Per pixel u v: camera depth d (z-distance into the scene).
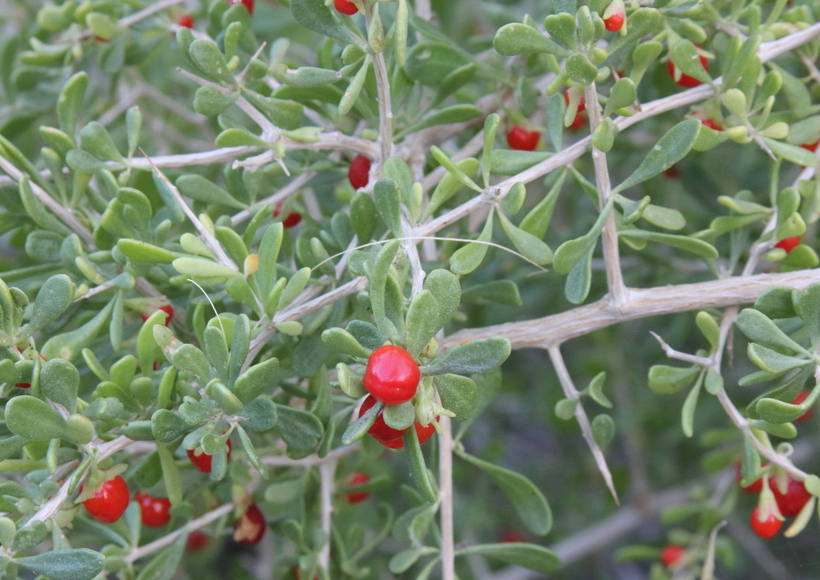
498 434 0.79
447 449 0.42
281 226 0.39
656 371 0.41
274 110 0.41
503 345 0.36
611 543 0.78
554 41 0.39
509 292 0.43
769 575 0.78
